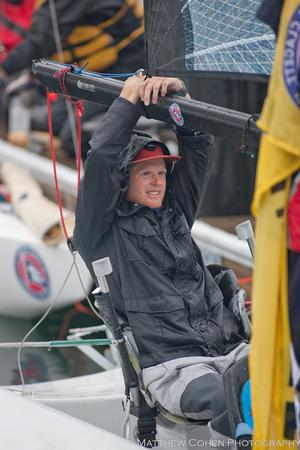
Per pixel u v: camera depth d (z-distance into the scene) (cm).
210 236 1928
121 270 1063
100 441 898
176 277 1077
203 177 1136
